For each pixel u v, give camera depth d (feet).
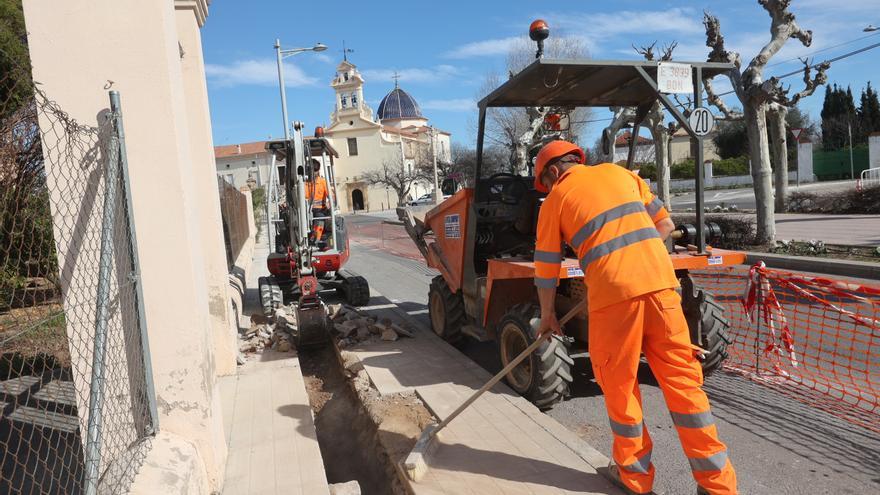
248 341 22.52
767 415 14.25
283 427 14.08
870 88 167.22
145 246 10.09
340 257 32.19
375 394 16.38
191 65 17.28
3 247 12.30
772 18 40.98
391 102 276.82
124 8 9.80
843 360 17.60
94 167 9.77
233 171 225.97
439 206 21.35
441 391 16.11
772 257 38.63
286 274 32.99
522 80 15.87
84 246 9.77
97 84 9.82
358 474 13.94
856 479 11.16
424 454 11.39
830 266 34.76
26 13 9.66
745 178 149.59
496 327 17.04
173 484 8.98
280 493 10.92
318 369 21.93
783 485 11.11
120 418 9.96
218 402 11.98
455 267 20.54
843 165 142.61
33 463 12.47
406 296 34.27
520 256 17.17
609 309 9.66
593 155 56.54
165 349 10.28
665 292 9.58
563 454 11.72
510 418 13.69
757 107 41.65
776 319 21.38
